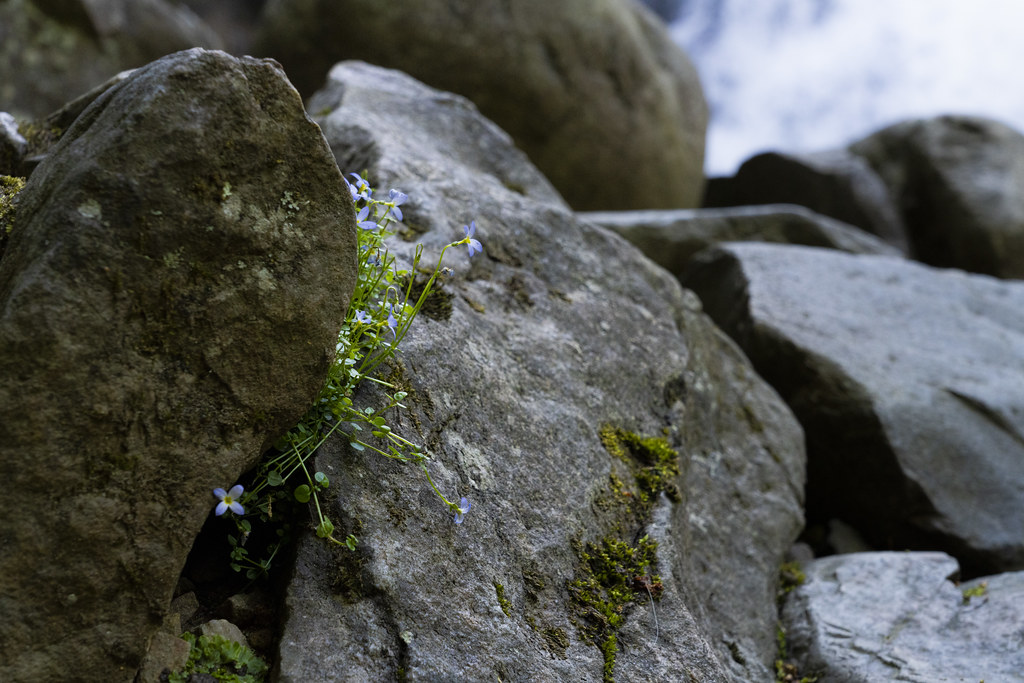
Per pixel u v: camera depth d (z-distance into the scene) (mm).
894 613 2549
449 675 1562
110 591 1355
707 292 4605
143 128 1379
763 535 2775
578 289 2627
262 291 1497
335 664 1497
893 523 3510
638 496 2248
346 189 1604
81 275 1336
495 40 6586
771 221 5648
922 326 4215
